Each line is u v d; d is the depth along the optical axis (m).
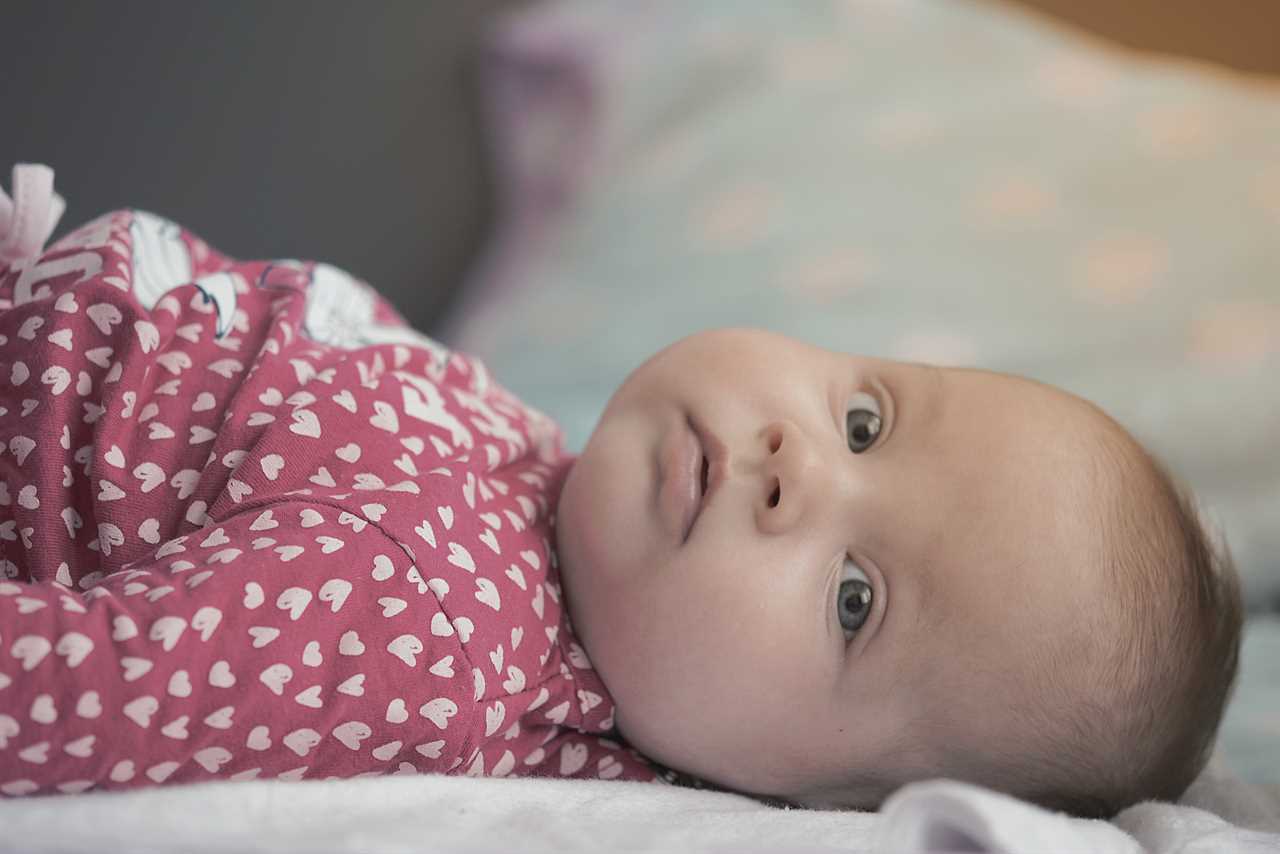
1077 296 1.78
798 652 0.99
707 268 1.93
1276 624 1.57
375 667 0.85
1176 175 1.87
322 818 0.73
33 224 1.03
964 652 0.98
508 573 0.96
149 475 0.91
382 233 2.29
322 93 2.24
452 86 2.36
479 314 2.15
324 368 1.02
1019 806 0.71
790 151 2.05
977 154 1.97
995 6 2.38
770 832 0.83
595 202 2.14
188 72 2.12
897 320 1.78
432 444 1.00
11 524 0.90
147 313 0.96
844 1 2.28
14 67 2.00
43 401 0.91
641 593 1.00
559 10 2.42
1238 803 1.09
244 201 2.16
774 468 0.99
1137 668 0.99
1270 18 2.30
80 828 0.68
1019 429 1.04
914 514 1.00
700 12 2.35
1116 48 2.37
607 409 1.12
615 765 1.06
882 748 1.01
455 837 0.72
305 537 0.85
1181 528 1.06
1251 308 1.72
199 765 0.80
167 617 0.78
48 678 0.74
